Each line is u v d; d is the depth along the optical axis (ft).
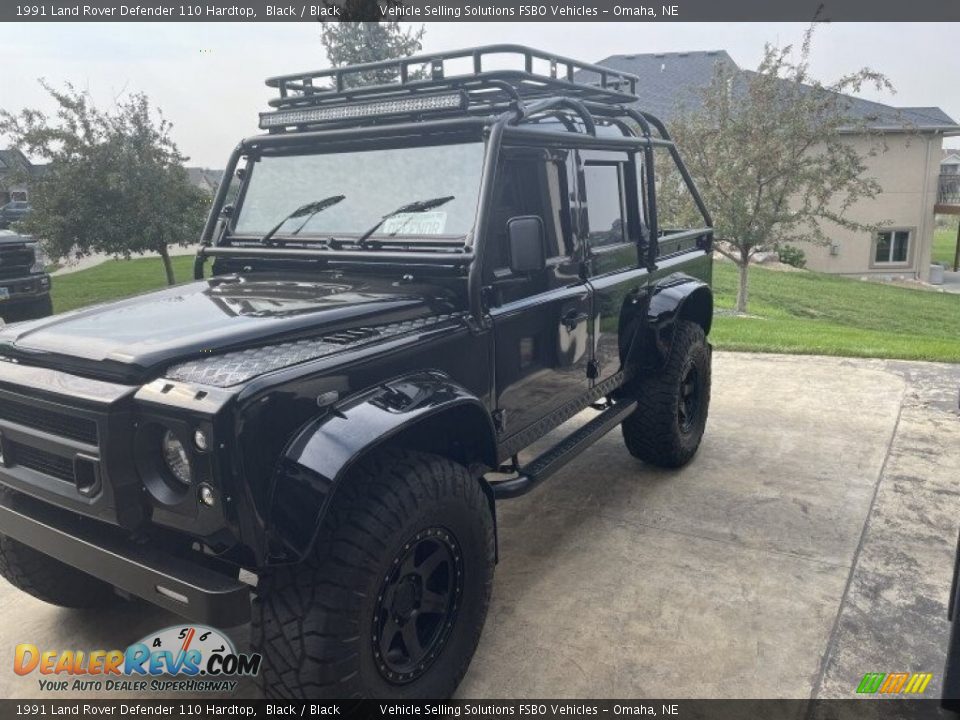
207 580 7.56
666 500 15.38
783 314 51.49
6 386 8.45
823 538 13.55
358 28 40.93
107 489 7.62
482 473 10.26
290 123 12.07
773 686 9.69
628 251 14.73
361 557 8.00
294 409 7.84
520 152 11.21
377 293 10.20
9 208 56.95
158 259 76.79
